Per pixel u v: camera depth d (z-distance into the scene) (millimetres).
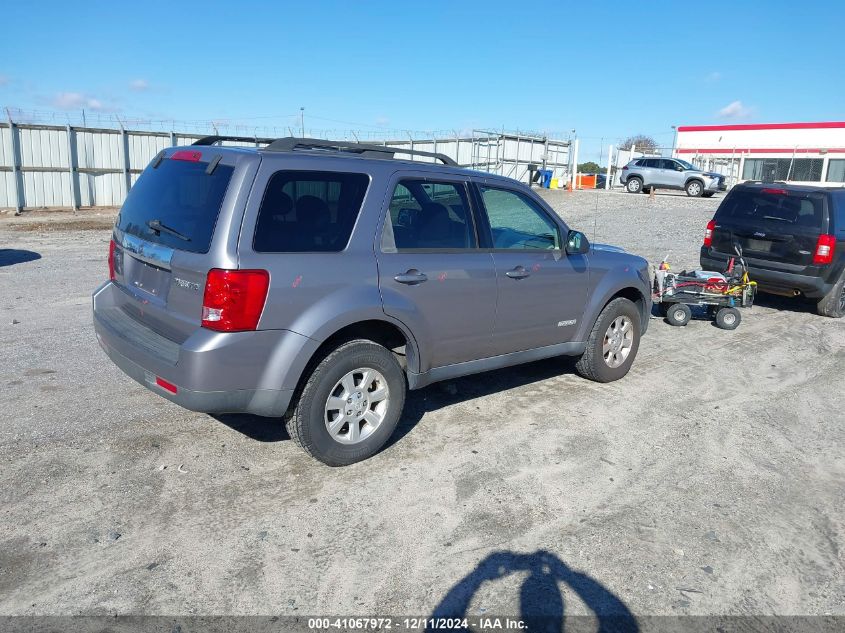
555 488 4473
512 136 35625
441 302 4875
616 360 6602
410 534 3855
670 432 5496
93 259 13070
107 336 4586
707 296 9031
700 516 4215
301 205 4203
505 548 3766
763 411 6090
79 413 5285
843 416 6059
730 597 3457
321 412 4359
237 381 3990
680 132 50031
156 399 5629
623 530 4012
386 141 32969
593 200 29250
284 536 3783
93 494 4125
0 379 5973
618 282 6266
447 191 5023
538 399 6078
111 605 3182
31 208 23234
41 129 22938
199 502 4090
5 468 4375
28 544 3604
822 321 9875
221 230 3916
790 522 4199
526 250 5520
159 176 4621
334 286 4262
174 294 4152
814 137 44438
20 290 9836
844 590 3559
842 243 9656
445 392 6133
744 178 46375
